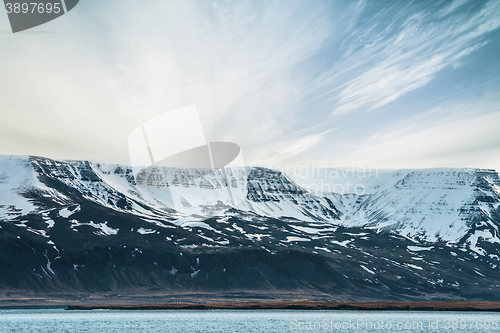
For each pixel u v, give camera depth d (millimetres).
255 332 131625
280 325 149625
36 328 137750
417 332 136625
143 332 128500
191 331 131250
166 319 165875
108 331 130875
